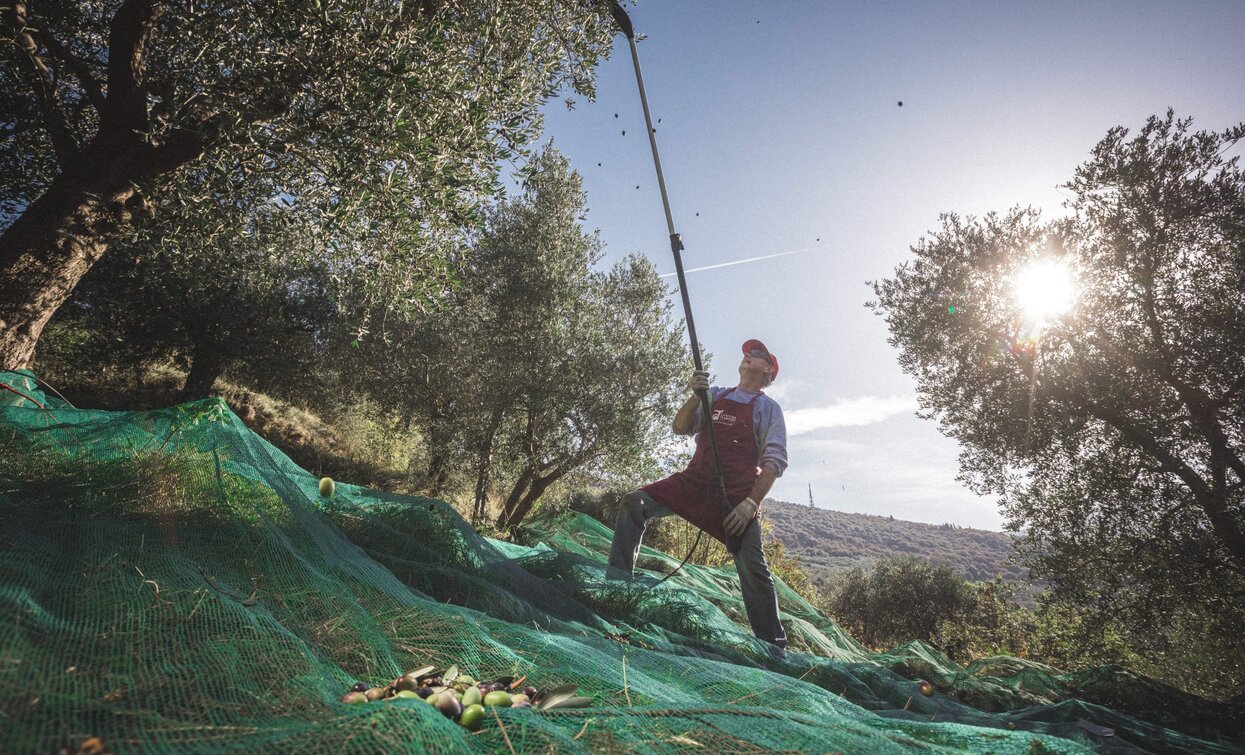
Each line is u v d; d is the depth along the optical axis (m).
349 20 3.95
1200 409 7.13
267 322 10.77
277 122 4.26
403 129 4.00
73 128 5.36
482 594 2.61
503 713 1.18
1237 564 6.90
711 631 3.24
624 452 11.16
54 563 1.52
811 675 2.81
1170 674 7.43
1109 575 7.68
